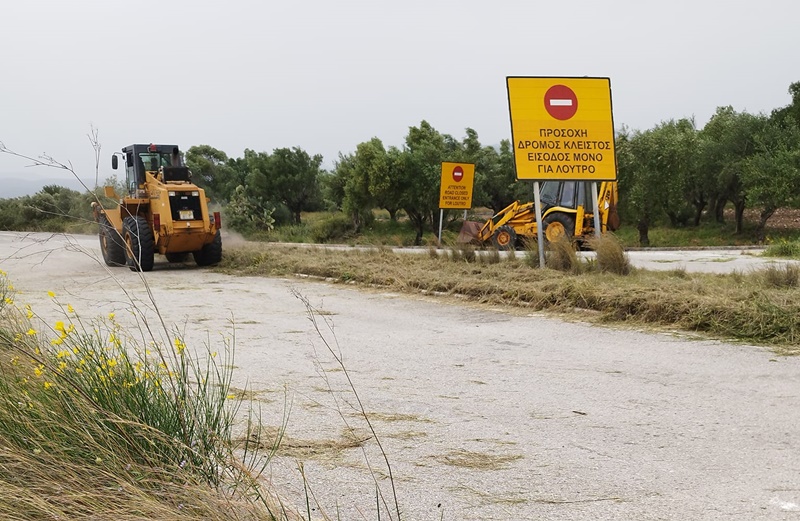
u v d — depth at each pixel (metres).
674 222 41.62
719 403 5.11
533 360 6.78
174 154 18.36
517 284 10.73
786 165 35.25
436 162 37.75
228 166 50.91
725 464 3.85
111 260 17.89
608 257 11.60
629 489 3.51
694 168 37.75
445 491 3.53
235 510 2.79
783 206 36.31
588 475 3.72
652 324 8.34
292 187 44.44
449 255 14.75
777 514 3.16
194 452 3.14
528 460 3.98
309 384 5.88
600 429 4.55
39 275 15.89
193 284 14.09
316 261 15.60
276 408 5.09
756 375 5.92
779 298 7.82
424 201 36.47
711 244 36.16
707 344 7.23
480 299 10.70
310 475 3.76
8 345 4.11
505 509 3.29
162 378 4.00
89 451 3.14
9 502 2.74
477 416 4.90
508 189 41.62
